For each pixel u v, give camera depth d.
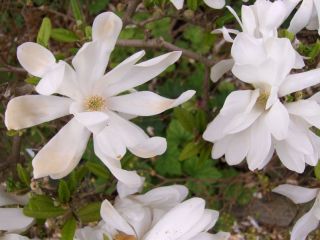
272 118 0.22
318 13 0.24
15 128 0.20
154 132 0.44
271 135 0.24
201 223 0.22
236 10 0.38
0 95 0.28
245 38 0.22
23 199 0.24
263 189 0.40
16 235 0.22
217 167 0.47
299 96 0.23
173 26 0.49
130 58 0.20
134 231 0.23
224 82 0.45
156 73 0.22
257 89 0.22
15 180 0.28
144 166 0.42
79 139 0.21
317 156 0.24
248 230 0.43
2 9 0.42
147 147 0.21
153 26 0.45
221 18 0.30
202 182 0.44
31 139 0.37
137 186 0.21
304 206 0.33
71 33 0.27
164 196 0.24
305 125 0.23
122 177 0.21
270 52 0.22
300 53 0.25
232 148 0.24
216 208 0.44
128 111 0.22
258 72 0.22
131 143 0.22
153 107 0.22
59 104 0.21
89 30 0.26
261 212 0.46
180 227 0.22
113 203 0.24
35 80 0.23
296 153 0.24
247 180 0.41
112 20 0.21
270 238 0.43
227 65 0.26
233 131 0.22
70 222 0.23
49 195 0.23
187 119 0.27
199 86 0.46
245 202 0.45
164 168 0.44
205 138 0.24
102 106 0.22
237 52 0.22
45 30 0.25
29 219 0.23
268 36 0.22
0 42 0.41
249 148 0.23
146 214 0.23
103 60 0.21
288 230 0.38
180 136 0.44
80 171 0.25
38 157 0.20
